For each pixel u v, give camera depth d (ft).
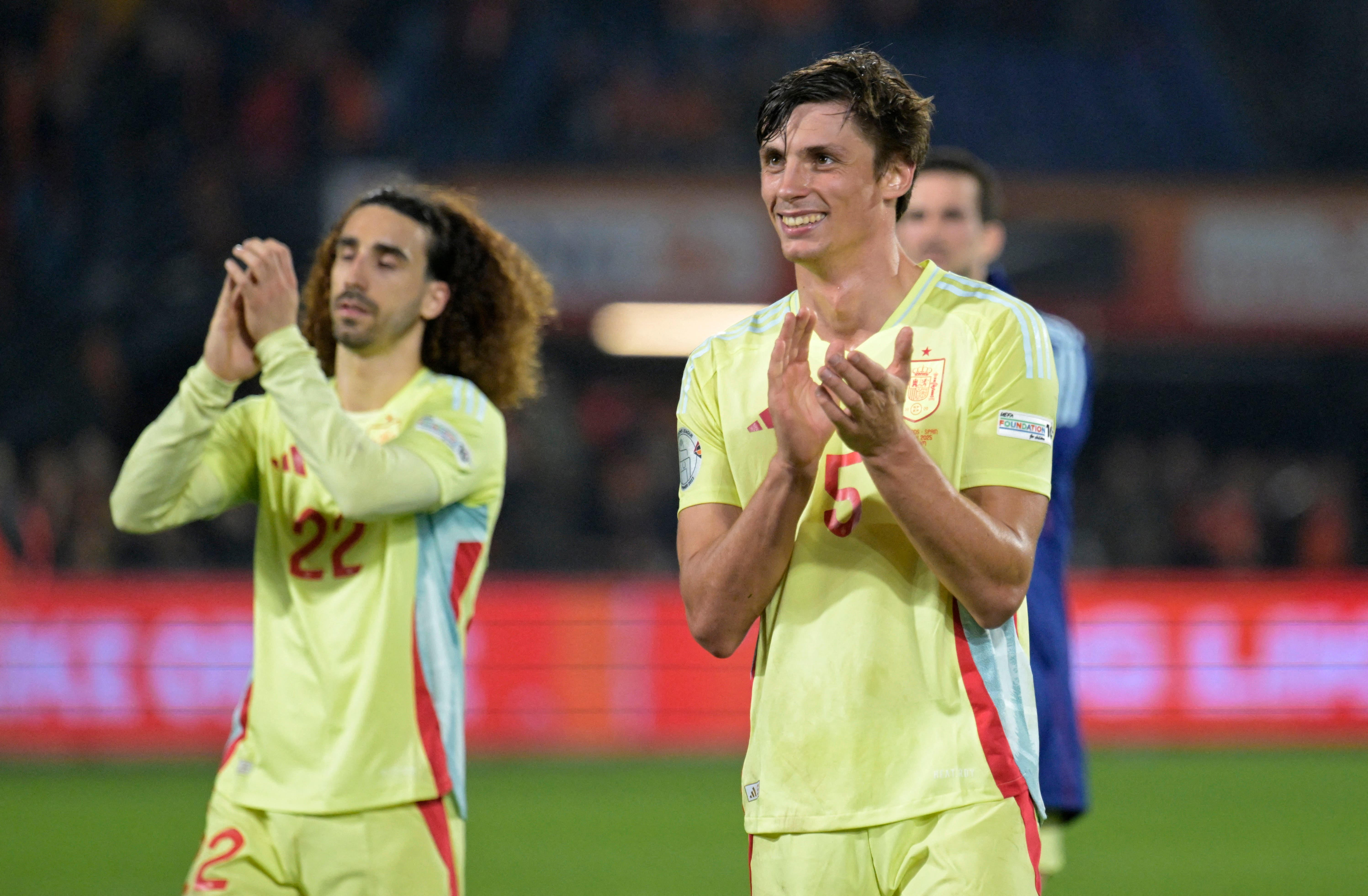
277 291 38.68
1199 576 155.02
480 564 41.32
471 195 47.70
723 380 32.07
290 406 38.29
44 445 174.70
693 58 211.20
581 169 184.34
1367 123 217.97
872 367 26.78
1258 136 217.15
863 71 30.71
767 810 30.19
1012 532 29.01
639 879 77.71
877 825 29.40
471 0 208.03
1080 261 185.16
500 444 42.24
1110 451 203.31
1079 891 75.36
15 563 150.71
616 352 185.37
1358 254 185.98
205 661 123.03
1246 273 185.98
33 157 187.21
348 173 184.85
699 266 180.24
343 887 37.29
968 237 53.11
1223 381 195.52
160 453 40.06
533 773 116.47
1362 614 130.11
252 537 157.38
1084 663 128.57
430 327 45.19
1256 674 129.18
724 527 31.53
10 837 89.97
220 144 193.16
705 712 127.95
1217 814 97.86
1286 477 187.21
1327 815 97.86
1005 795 29.35
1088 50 221.87
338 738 37.91
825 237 30.50
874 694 29.71
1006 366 30.42
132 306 181.78
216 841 37.86
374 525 39.32
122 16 195.31
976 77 217.36
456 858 38.55
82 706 122.01
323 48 201.57
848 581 30.19
